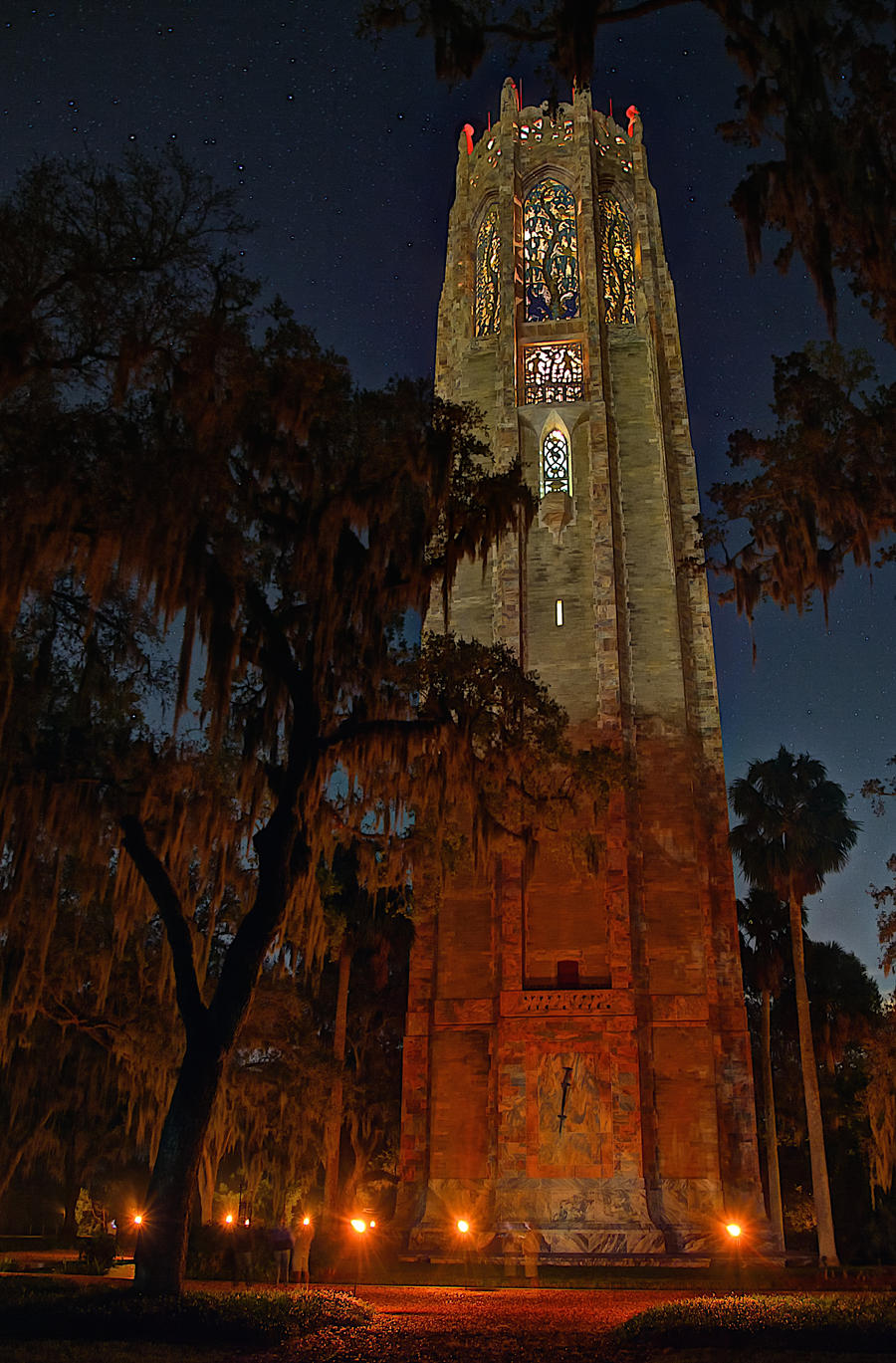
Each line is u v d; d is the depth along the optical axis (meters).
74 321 23.02
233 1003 23.69
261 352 26.69
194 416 23.56
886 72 20.98
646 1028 46.06
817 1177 46.84
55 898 29.91
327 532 27.20
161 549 22.73
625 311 63.34
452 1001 48.16
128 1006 37.44
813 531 26.86
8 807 26.19
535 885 48.81
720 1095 45.34
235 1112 40.81
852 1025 55.22
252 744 29.05
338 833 33.81
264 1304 20.09
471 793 31.78
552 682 52.59
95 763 26.97
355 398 28.25
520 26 21.69
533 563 55.16
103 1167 64.38
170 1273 21.05
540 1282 34.00
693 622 53.84
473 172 68.94
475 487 31.14
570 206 65.44
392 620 31.67
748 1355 17.11
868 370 25.25
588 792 34.06
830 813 51.81
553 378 59.62
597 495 55.16
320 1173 61.00
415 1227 44.00
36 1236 65.88
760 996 62.53
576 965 47.34
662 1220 43.00
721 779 50.91
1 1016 31.94
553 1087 44.56
